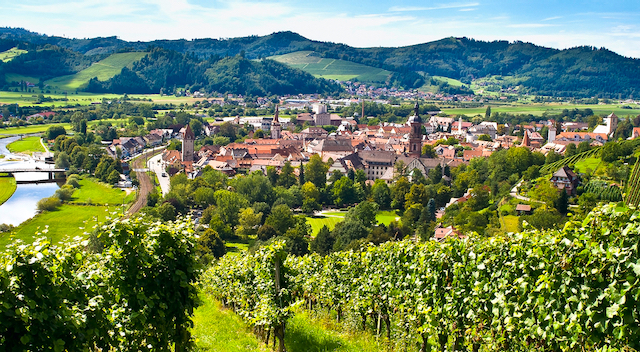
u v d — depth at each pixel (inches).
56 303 871.7
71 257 937.5
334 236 5605.3
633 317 890.1
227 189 7859.3
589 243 965.2
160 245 1116.5
